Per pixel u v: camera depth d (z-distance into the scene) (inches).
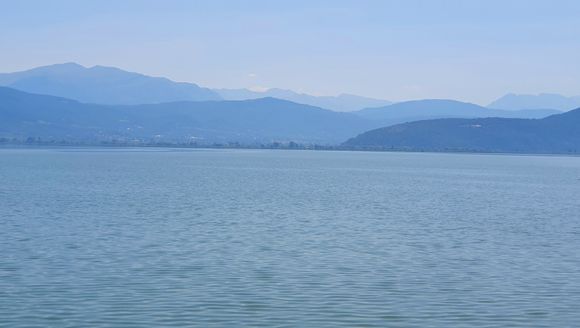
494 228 2192.4
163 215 2385.6
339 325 1122.7
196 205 2760.8
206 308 1196.5
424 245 1822.1
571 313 1199.6
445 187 4192.9
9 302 1211.2
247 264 1531.7
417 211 2687.0
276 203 2910.9
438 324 1135.0
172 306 1203.9
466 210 2763.3
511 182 4857.3
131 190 3499.0
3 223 2114.9
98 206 2662.4
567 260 1637.6
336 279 1405.0
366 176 5378.9
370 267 1523.1
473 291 1331.2
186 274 1428.4
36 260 1536.7
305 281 1384.1
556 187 4365.2
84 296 1253.7
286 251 1695.4
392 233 2033.7
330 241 1860.2
